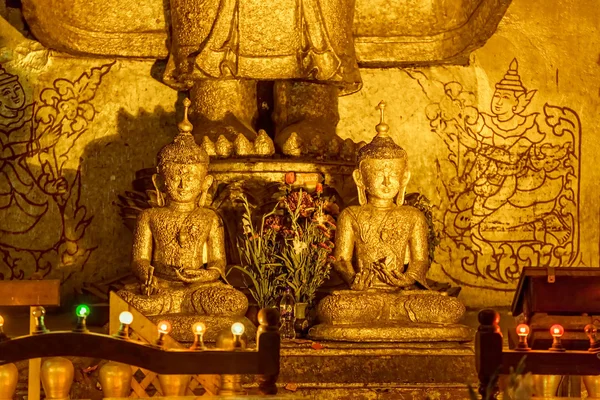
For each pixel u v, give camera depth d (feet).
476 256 41.63
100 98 40.83
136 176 38.60
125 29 40.16
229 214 35.27
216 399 22.29
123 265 40.47
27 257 40.06
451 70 42.01
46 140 40.42
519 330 24.08
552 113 42.19
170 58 38.34
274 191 35.17
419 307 31.12
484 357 23.32
